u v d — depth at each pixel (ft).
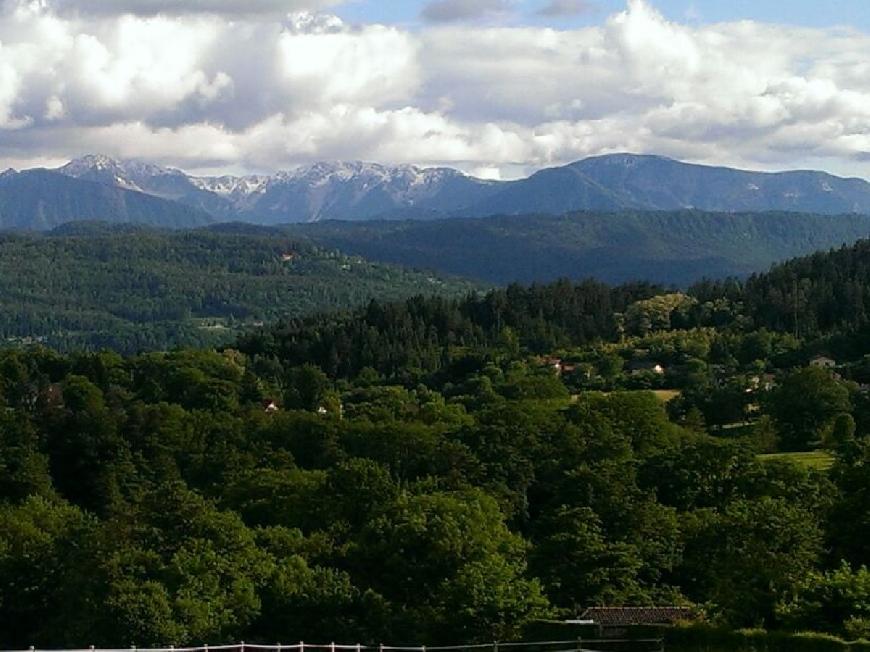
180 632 210.38
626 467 333.01
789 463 333.01
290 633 224.94
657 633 195.42
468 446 401.70
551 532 261.24
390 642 216.54
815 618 192.85
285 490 335.47
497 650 200.44
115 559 227.40
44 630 231.50
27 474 398.83
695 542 247.70
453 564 240.12
